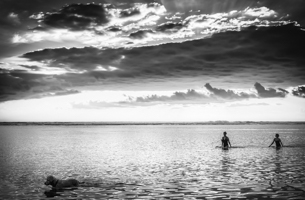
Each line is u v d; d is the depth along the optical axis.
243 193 16.64
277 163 28.23
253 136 90.75
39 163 31.05
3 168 27.58
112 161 32.22
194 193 16.81
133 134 118.06
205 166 27.06
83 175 23.34
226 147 44.75
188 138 82.44
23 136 100.94
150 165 28.58
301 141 64.12
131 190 17.78
